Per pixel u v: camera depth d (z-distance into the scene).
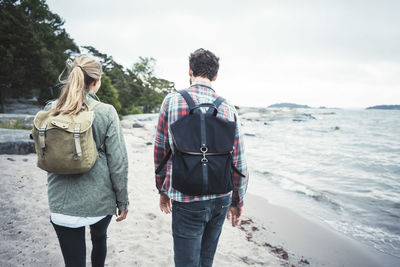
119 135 1.37
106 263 2.15
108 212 1.34
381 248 3.13
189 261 1.28
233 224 1.57
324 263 2.76
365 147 13.21
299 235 3.41
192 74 1.43
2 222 2.59
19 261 2.02
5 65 20.36
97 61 1.41
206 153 1.15
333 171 7.65
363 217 4.11
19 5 24.02
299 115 51.09
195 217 1.22
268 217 4.00
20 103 29.77
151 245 2.54
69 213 1.21
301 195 5.16
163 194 1.48
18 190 3.46
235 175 1.37
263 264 2.54
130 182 4.66
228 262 2.47
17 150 5.36
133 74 60.12
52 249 2.23
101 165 1.31
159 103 60.19
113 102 28.39
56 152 1.11
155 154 1.37
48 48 30.06
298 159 9.56
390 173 7.45
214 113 1.24
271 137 17.83
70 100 1.21
